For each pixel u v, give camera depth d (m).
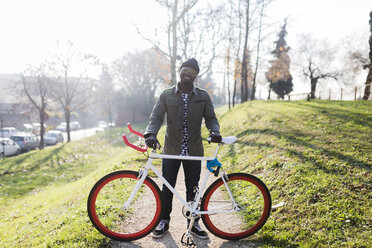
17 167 17.38
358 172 4.26
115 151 23.95
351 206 3.38
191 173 3.18
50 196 9.51
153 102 52.78
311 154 5.39
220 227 3.33
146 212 3.70
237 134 10.77
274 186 4.48
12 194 11.24
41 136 28.30
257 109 14.88
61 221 3.93
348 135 6.56
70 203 5.82
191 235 3.02
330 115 9.43
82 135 48.00
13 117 41.25
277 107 13.91
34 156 21.00
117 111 55.75
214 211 3.15
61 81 31.66
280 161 5.53
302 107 12.43
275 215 3.58
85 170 16.61
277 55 33.25
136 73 51.16
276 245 2.99
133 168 7.36
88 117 78.00
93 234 3.22
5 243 3.94
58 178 14.49
